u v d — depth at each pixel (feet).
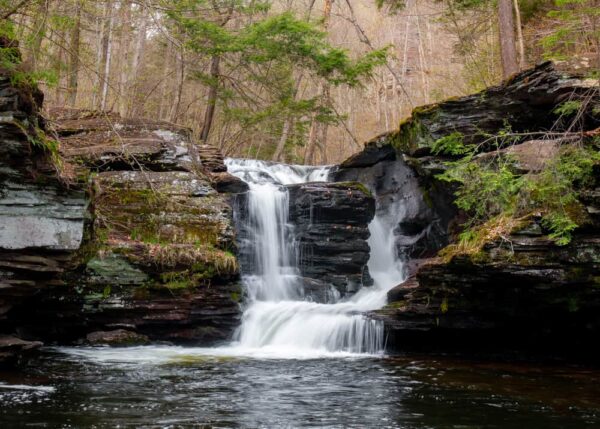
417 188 49.01
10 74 23.30
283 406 20.72
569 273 29.66
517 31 56.65
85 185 28.04
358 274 47.34
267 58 64.03
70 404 19.66
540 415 19.93
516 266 29.86
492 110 39.81
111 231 36.58
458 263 31.48
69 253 27.71
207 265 36.65
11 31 24.27
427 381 26.30
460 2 67.26
